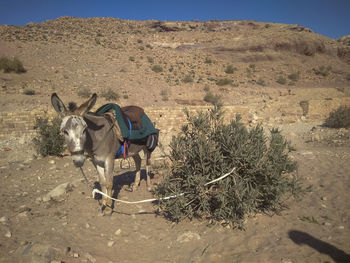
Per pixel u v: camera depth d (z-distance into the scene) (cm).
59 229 458
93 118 459
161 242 429
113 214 526
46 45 3875
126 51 4528
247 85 3859
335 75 4784
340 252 354
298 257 351
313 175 691
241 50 5222
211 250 388
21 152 1143
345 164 771
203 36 6269
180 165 500
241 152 461
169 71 3975
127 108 592
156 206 560
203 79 3822
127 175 775
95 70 3388
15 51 3406
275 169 472
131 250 407
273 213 489
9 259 352
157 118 1712
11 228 453
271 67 4869
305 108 2459
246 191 462
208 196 474
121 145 517
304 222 449
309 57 5388
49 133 1009
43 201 586
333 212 480
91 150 464
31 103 2070
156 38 6128
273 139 500
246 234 425
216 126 517
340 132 1398
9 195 615
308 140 1280
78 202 577
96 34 5553
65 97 2431
